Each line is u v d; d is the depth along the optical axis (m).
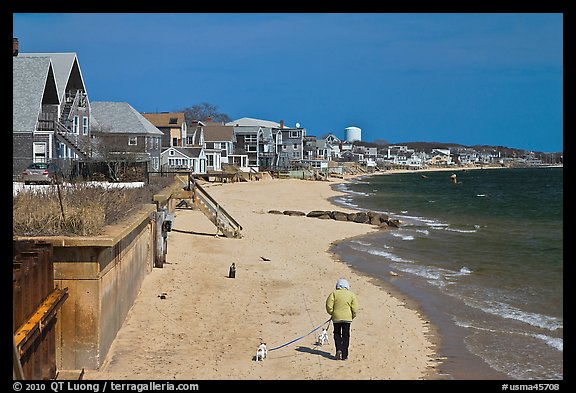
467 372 13.65
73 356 11.84
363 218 45.69
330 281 23.19
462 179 155.88
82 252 11.85
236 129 112.88
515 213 55.91
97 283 11.91
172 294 18.97
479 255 30.53
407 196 81.81
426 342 16.05
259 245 31.73
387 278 24.44
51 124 39.03
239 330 15.85
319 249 31.88
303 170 119.56
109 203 17.30
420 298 21.09
